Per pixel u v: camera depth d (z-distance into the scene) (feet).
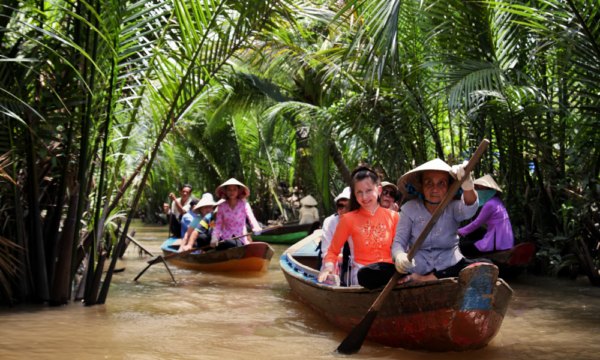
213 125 44.32
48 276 16.67
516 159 23.73
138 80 19.47
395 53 15.46
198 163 60.64
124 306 16.43
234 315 15.33
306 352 11.23
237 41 17.39
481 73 19.53
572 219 22.20
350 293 12.24
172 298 18.10
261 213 63.00
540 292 19.34
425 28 22.02
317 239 23.25
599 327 13.65
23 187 16.90
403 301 11.00
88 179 17.87
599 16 16.89
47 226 16.84
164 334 12.81
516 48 21.54
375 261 13.01
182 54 16.03
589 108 17.75
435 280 10.38
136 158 26.05
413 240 11.66
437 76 22.45
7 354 10.69
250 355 10.94
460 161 24.98
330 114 26.58
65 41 12.78
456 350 11.01
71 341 11.93
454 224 11.46
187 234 27.84
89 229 19.83
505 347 11.62
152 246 39.32
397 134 24.50
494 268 10.18
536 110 21.34
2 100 14.11
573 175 21.95
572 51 17.78
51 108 15.44
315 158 39.96
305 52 25.88
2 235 15.96
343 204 17.97
